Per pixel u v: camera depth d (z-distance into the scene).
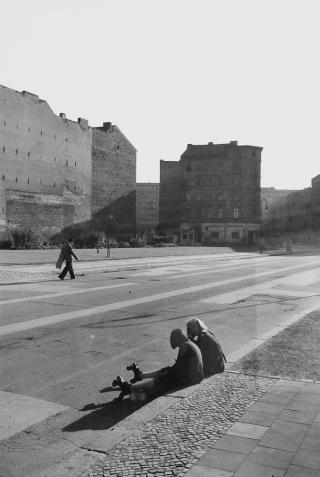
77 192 62.06
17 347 7.94
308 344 8.05
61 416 5.10
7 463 4.05
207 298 13.86
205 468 3.65
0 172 49.56
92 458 4.09
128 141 73.19
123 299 13.55
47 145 56.72
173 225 77.94
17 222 51.88
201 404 5.07
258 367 6.59
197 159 75.25
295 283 18.19
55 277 19.95
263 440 4.12
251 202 73.44
